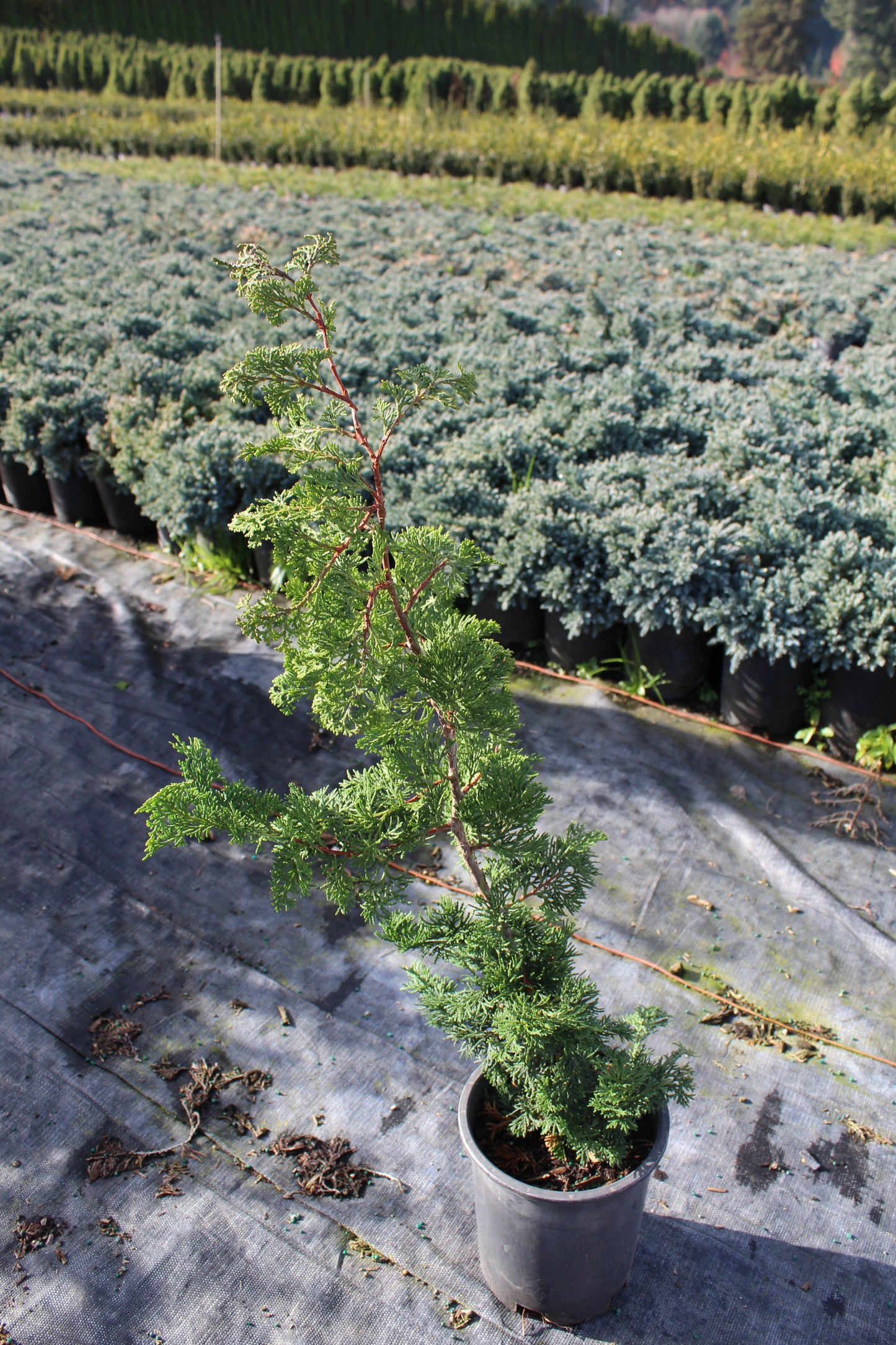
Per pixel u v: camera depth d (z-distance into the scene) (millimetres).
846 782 5418
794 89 26453
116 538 8102
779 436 7258
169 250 13172
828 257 13758
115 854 4832
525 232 14781
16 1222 3199
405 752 2494
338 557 2262
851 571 5660
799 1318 2947
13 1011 3967
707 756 5633
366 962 4219
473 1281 3035
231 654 6535
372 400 8023
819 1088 3660
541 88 30469
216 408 7816
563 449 7262
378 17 46094
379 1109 3572
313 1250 3117
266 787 5379
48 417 7867
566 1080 2643
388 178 21516
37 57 39750
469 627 2467
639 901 4562
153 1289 3018
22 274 11438
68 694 6094
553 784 5352
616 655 6332
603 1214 2590
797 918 4465
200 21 45469
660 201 19750
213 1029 3895
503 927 2674
